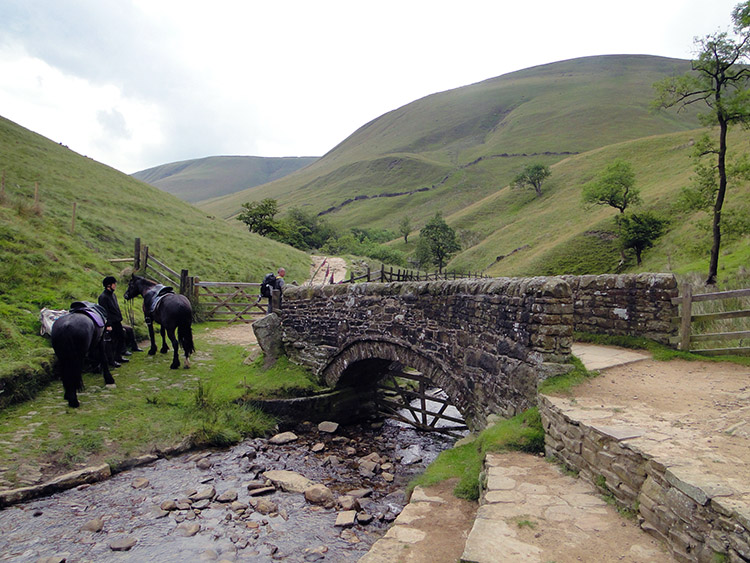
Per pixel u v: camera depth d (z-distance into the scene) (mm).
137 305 16328
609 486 4383
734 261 22938
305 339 12305
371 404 12539
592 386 6207
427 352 8969
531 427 6066
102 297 11273
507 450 5840
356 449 9789
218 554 5414
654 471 3795
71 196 29781
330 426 10867
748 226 19578
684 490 3352
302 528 6117
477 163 146875
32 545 5469
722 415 4992
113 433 8398
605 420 4926
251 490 7191
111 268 19172
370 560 4332
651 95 167250
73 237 21328
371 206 133125
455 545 4578
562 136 146375
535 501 4395
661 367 7355
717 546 2998
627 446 4184
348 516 6367
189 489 7180
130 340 13195
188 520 6207
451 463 6836
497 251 65625
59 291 13539
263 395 10961
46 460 7316
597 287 9805
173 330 11945
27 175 30219
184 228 33875
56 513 6250
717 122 20766
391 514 6625
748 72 19297
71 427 8273
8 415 8430
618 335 9336
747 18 18078
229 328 18141
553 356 6430
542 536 3773
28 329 10883
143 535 5785
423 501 5691
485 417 7500
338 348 11156
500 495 4543
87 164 40594
